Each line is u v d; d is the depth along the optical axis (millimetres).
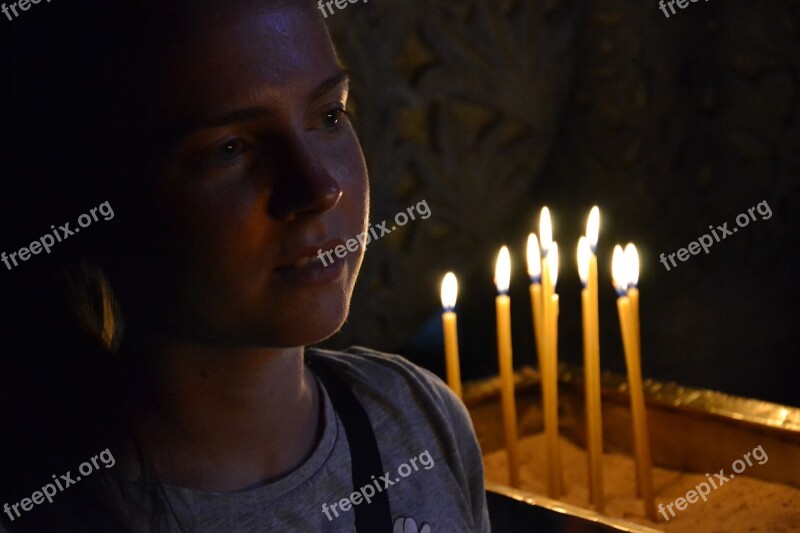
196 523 664
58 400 663
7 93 622
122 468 658
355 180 638
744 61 1872
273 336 614
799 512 1224
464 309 1981
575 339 1952
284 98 581
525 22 1644
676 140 1881
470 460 871
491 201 1701
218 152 585
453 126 1600
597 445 1293
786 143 1917
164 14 572
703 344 1943
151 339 662
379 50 1458
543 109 1722
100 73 589
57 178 626
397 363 829
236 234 589
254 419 686
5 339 665
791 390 2002
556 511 1002
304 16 596
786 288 2006
